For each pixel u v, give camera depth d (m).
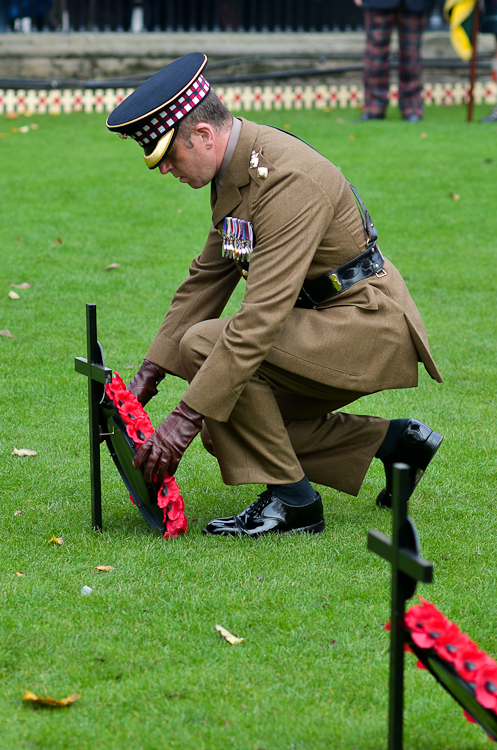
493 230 14.70
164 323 6.36
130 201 16.27
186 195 16.78
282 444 5.79
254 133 5.54
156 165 5.56
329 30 29.70
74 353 9.61
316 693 4.27
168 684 4.30
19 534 5.91
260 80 27.88
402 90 23.88
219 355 5.40
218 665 4.46
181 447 5.46
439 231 14.62
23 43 26.95
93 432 5.77
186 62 5.47
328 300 5.71
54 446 7.42
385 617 4.92
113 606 4.97
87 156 19.88
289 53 28.14
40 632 4.71
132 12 29.22
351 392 5.73
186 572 5.36
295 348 5.60
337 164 18.72
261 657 4.54
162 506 5.69
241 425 5.68
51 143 21.28
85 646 4.61
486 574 5.44
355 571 5.43
